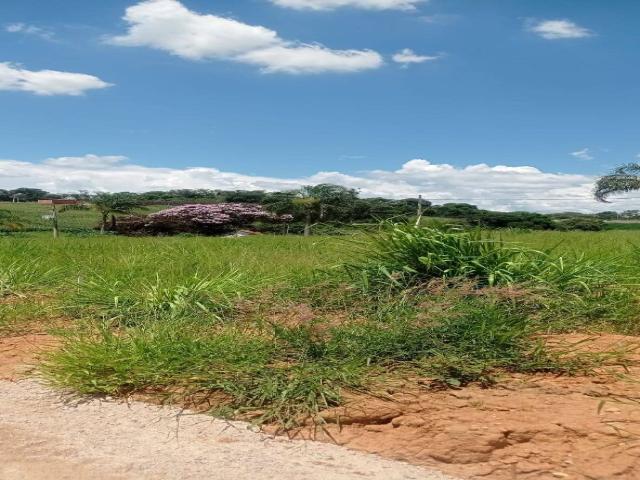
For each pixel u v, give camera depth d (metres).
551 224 27.80
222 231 43.81
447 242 6.60
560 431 3.41
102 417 3.95
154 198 61.62
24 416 3.98
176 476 3.19
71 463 3.35
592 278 6.49
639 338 5.27
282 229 40.06
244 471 3.23
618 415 3.57
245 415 3.88
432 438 3.45
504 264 6.45
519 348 4.70
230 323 5.80
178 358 4.57
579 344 4.92
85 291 6.99
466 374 4.28
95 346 4.77
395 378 4.27
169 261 9.35
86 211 54.31
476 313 5.05
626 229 27.56
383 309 5.67
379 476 3.16
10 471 3.26
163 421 3.86
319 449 3.46
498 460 3.26
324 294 6.46
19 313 6.59
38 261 9.55
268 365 4.54
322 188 34.62
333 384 4.14
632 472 3.06
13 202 69.88
